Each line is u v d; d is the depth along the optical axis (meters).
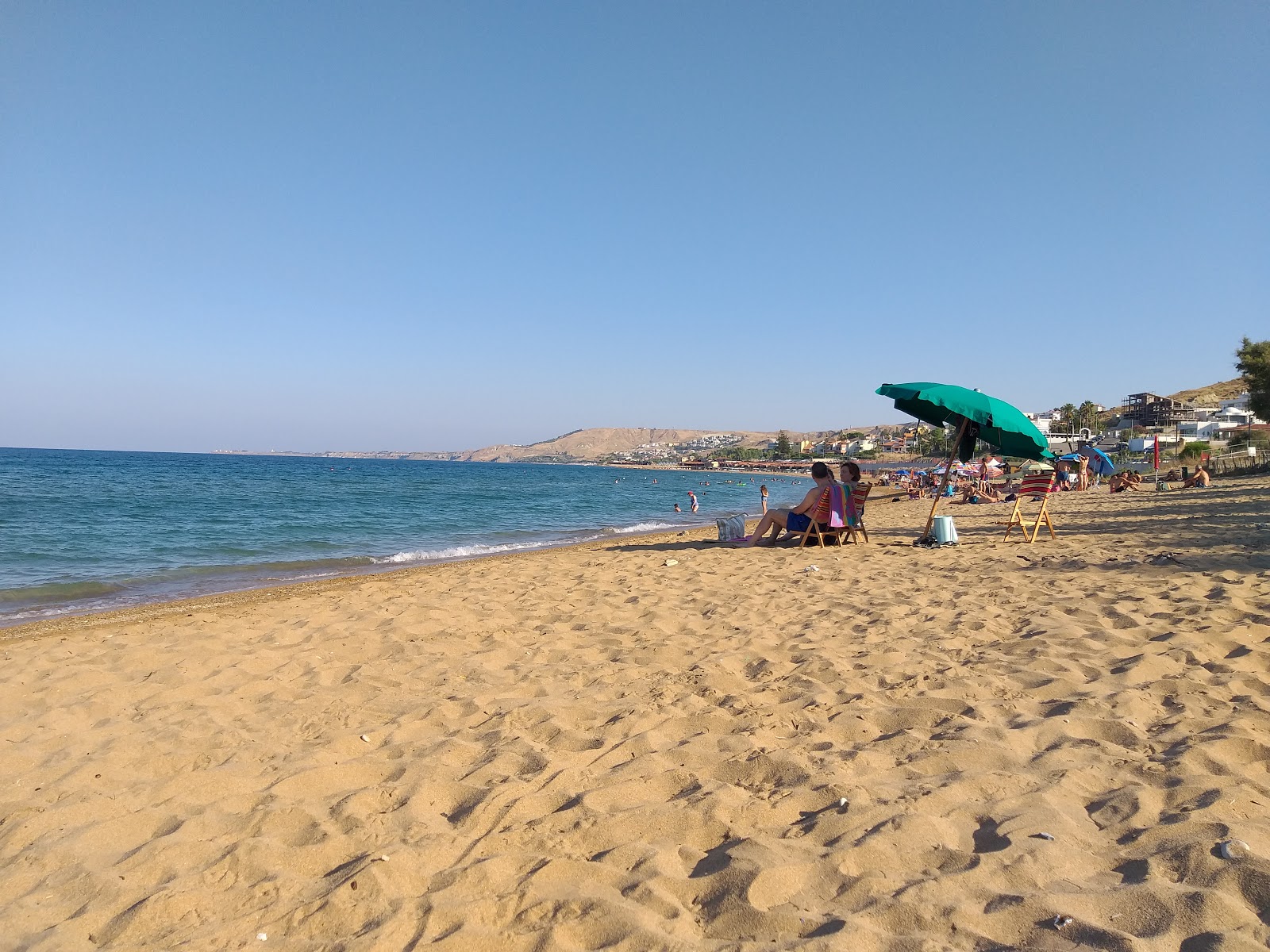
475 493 49.97
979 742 3.36
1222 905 2.07
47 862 2.72
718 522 13.62
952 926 2.08
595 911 2.26
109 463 105.19
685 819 2.83
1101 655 4.63
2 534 19.66
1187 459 51.28
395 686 4.85
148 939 2.24
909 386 10.31
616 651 5.52
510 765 3.44
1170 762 3.05
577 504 40.44
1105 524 13.30
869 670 4.65
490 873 2.50
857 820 2.71
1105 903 2.14
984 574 8.09
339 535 21.28
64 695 4.85
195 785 3.34
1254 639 4.79
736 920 2.18
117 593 11.13
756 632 5.90
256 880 2.55
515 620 6.83
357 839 2.80
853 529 11.74
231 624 7.11
